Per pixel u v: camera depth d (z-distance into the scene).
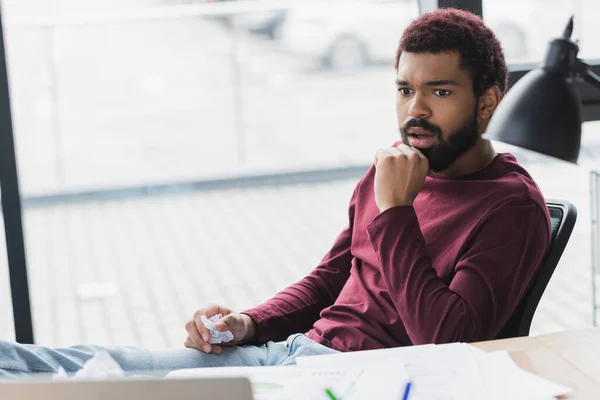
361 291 2.26
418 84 2.15
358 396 1.56
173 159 8.46
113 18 8.12
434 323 1.96
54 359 1.94
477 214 2.13
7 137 3.04
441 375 1.63
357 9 9.12
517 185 2.14
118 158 8.45
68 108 8.34
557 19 3.92
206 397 1.27
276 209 7.33
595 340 1.81
